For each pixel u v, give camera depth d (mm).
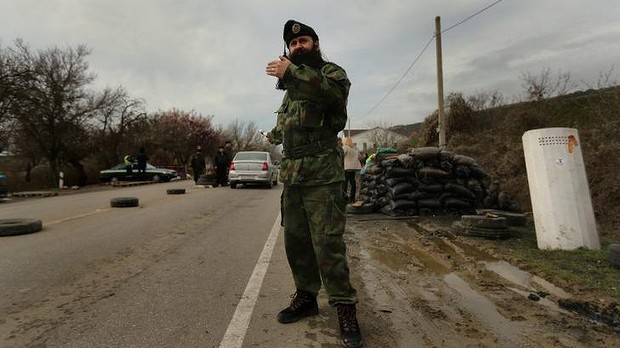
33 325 3291
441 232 6707
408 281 4395
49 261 5199
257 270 4805
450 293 4012
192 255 5527
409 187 8336
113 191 17484
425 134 23797
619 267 4426
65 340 3033
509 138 15312
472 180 8320
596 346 2918
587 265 4594
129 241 6387
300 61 2984
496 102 22422
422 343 2967
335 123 2980
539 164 5449
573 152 5387
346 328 2930
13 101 22391
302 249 3279
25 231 6922
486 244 5805
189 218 8680
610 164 8844
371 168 9695
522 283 4242
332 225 2939
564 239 5227
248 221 8320
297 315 3352
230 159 18953
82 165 30031
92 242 6305
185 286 4230
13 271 4766
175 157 47125
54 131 26359
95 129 30859
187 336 3084
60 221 8297
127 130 35406
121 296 3941
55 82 26250
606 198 7926
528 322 3318
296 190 3123
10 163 32531
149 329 3211
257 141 76625
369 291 4094
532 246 5582
